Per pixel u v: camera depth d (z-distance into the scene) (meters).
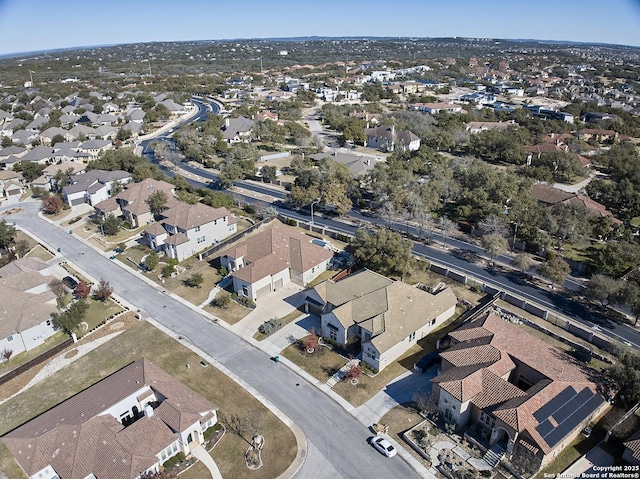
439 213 100.50
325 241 84.50
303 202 99.50
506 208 98.06
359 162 126.31
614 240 88.69
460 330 55.72
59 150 140.12
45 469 40.31
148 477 39.44
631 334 60.53
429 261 78.25
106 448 40.97
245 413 48.53
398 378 53.06
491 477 40.69
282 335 61.03
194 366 55.72
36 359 56.97
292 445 44.69
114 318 65.56
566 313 65.25
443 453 43.25
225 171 118.25
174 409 44.69
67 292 71.31
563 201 98.00
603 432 45.28
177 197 102.12
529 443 40.91
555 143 151.50
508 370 49.09
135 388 47.34
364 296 60.44
